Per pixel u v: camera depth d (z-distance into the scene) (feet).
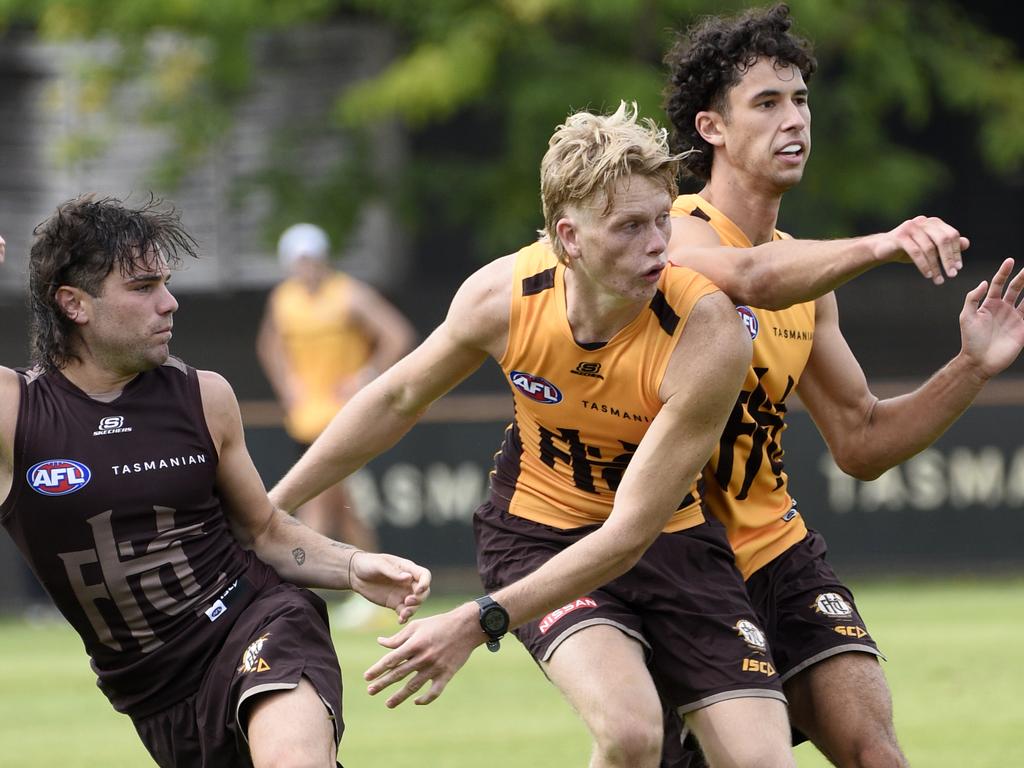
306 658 45.19
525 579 44.68
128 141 197.06
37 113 197.26
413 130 194.80
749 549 52.37
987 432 137.39
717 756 48.14
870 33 180.75
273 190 188.85
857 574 136.87
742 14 51.65
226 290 193.06
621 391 46.93
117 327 45.52
